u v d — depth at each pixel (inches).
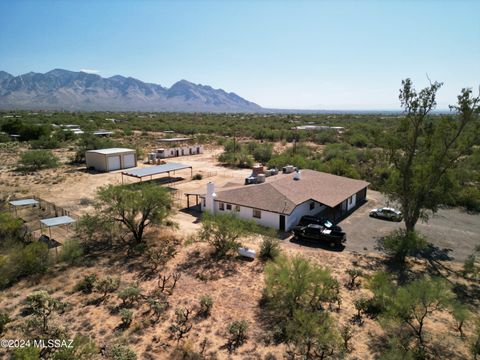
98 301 632.4
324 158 2164.1
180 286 695.7
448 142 872.3
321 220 1056.8
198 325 565.0
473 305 647.1
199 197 1301.7
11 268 703.7
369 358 496.4
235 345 517.3
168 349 502.3
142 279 722.8
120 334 534.3
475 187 1375.5
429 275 771.4
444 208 1307.8
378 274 647.1
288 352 503.2
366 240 985.5
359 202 1397.6
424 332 563.5
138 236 927.0
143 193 918.4
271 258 837.8
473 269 783.7
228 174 1909.4
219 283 710.5
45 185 1592.0
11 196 1380.4
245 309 616.1
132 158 2085.4
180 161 2337.6
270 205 1071.6
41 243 792.3
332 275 753.6
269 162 1984.5
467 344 535.2
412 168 914.1
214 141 3400.6
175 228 1043.3
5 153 2491.4
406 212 932.0
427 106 863.1
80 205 1263.5
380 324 553.6
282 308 608.7
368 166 1888.5
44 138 2891.2
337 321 584.4
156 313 595.2
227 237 888.3
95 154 1975.9
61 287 684.7
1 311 591.8
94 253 855.7
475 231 1064.8
